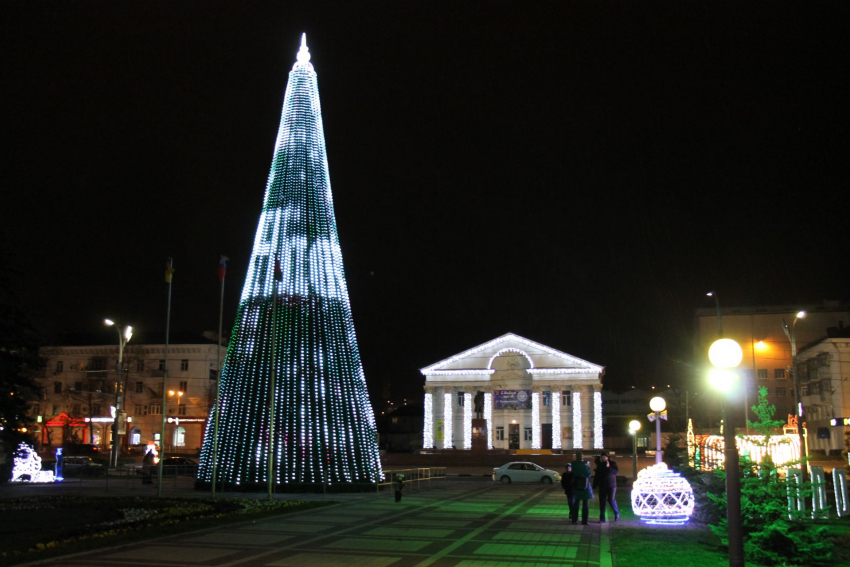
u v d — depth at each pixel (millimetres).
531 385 85062
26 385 23078
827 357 66562
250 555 14984
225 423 31422
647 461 67312
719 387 9820
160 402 79062
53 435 78625
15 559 13992
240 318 32219
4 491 32031
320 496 29031
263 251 32250
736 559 9273
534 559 14680
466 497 31469
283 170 32562
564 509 25672
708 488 18672
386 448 89188
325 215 32688
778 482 14758
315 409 30688
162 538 17266
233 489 30328
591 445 81438
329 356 31469
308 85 33531
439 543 16844
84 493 30750
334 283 32344
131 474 42125
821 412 69625
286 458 30250
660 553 14906
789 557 13766
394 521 21234
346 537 17750
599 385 82812
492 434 84875
